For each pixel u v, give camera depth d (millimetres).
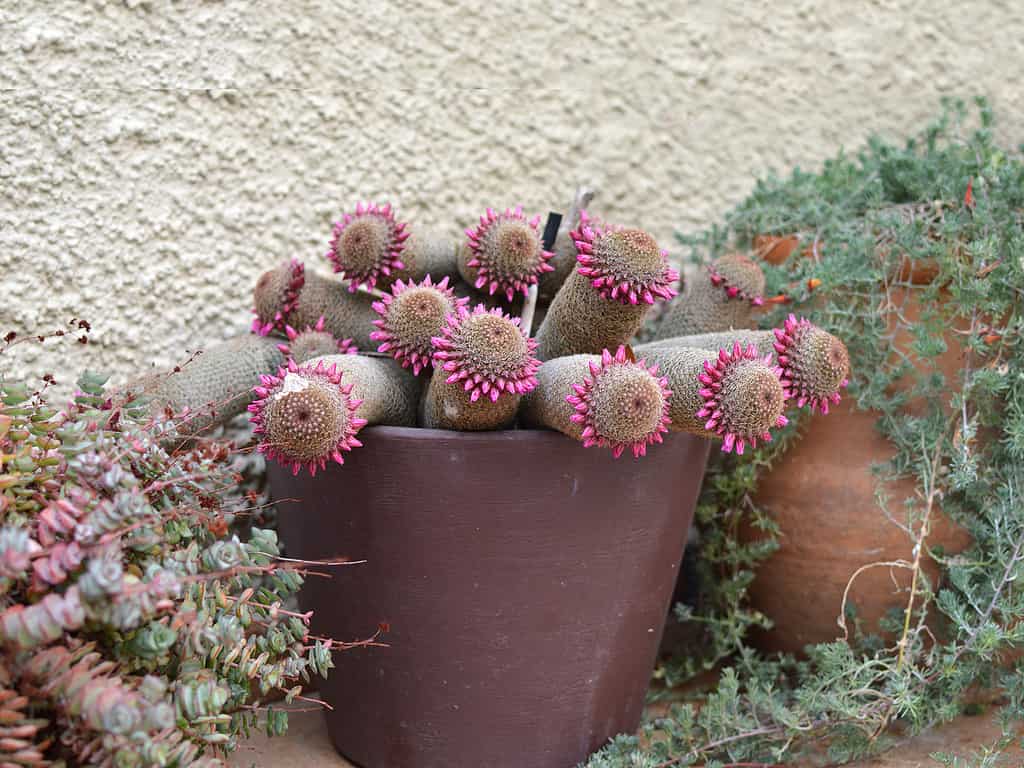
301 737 807
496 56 960
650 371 655
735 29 1024
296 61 897
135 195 853
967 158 909
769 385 631
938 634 827
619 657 752
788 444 860
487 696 722
